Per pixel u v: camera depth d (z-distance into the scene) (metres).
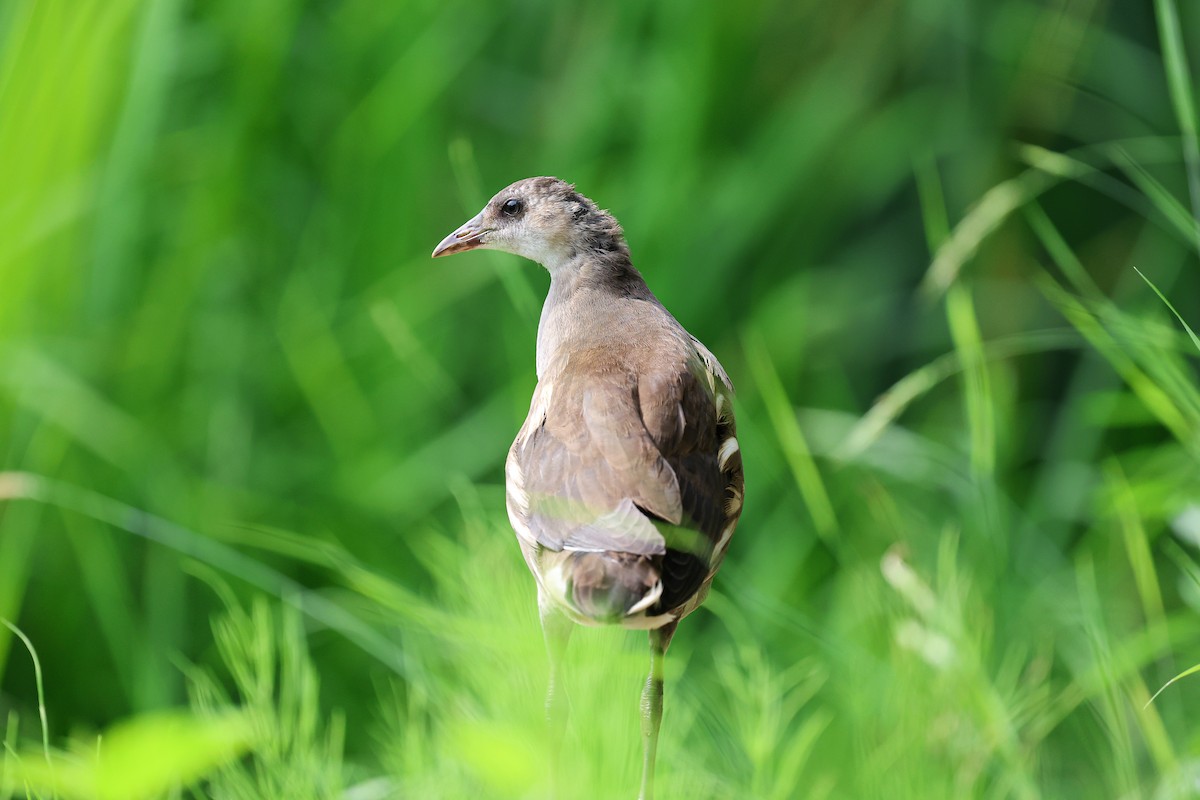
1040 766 8.86
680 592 5.78
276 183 12.34
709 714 7.63
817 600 11.60
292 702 7.30
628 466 5.99
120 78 11.01
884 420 8.74
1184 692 9.71
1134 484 9.72
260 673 6.89
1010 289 13.96
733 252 12.85
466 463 11.92
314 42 12.55
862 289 14.03
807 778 8.05
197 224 11.73
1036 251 14.34
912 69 14.30
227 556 8.77
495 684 6.37
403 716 8.02
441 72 12.45
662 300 12.49
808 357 13.94
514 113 13.29
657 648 6.27
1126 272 13.47
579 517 5.87
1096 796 9.16
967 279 13.89
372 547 11.34
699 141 12.88
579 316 7.36
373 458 11.72
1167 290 12.80
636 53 13.23
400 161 12.35
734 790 6.79
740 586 8.54
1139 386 8.26
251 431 11.68
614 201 12.77
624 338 6.93
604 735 6.24
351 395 11.90
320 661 10.59
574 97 12.91
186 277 11.62
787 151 13.13
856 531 11.77
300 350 11.83
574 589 5.57
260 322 12.05
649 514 5.88
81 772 3.87
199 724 3.69
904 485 12.12
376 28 12.39
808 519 11.89
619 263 7.58
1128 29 13.91
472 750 4.23
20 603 10.94
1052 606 9.89
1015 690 8.56
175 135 12.12
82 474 11.07
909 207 14.34
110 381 11.43
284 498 11.72
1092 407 12.45
